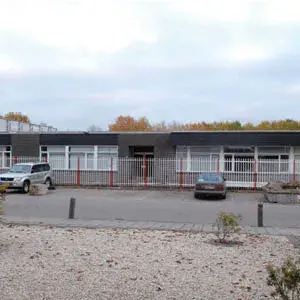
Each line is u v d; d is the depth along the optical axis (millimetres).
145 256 8625
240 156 32062
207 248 9648
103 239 10656
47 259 8188
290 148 31281
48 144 34812
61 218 15531
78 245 9727
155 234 11758
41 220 14836
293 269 4855
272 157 31625
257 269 7691
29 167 29141
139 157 34719
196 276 7098
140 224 14172
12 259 8125
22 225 13352
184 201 23422
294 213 18344
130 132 33812
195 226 13758
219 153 32250
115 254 8773
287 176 30469
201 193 24859
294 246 10164
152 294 6086
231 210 19172
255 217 16859
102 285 6488
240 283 6719
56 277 6898
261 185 30328
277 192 23453
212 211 18672
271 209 19906
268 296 6059
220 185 24828
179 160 31938
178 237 11242
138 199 24188
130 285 6508
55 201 22219
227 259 8500
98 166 33844
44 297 5891
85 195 26422
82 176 33750
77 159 34281
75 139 34344
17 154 35344
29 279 6758
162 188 31703
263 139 31156
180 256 8688
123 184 32562
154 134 33312
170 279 6879
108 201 22734
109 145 33938
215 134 31844
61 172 34188
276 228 13625
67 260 8133
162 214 17391
